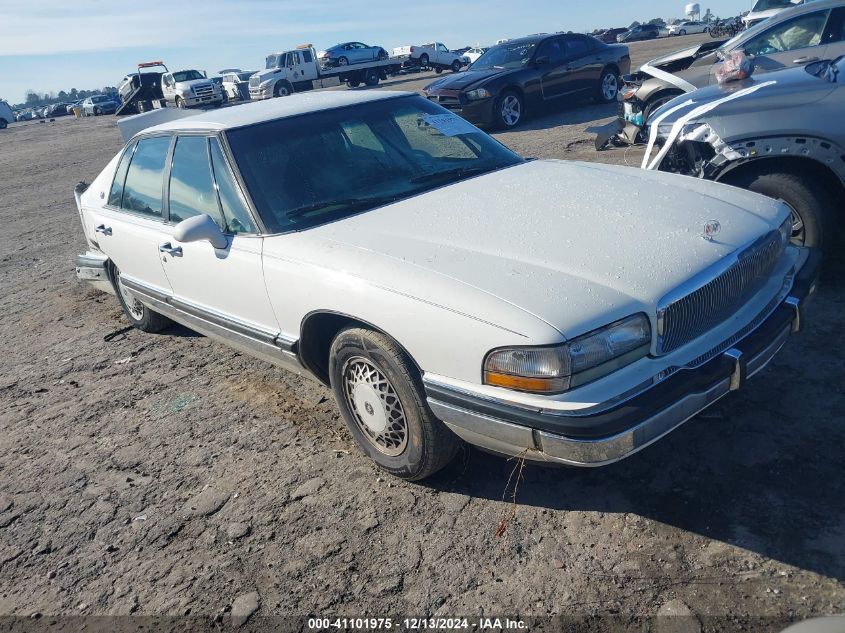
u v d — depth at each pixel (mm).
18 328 6270
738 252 2791
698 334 2693
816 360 3660
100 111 43031
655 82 9078
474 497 3066
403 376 2863
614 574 2525
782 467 2914
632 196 3264
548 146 10258
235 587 2758
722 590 2383
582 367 2398
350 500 3172
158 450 3848
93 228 5141
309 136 3826
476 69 13539
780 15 8266
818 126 4004
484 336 2504
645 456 3131
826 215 4113
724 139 4285
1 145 28266
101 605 2777
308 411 4035
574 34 13805
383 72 34906
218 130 3805
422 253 2932
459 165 3959
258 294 3496
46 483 3693
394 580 2668
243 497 3309
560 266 2678
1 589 2957
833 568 2393
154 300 4629
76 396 4691
